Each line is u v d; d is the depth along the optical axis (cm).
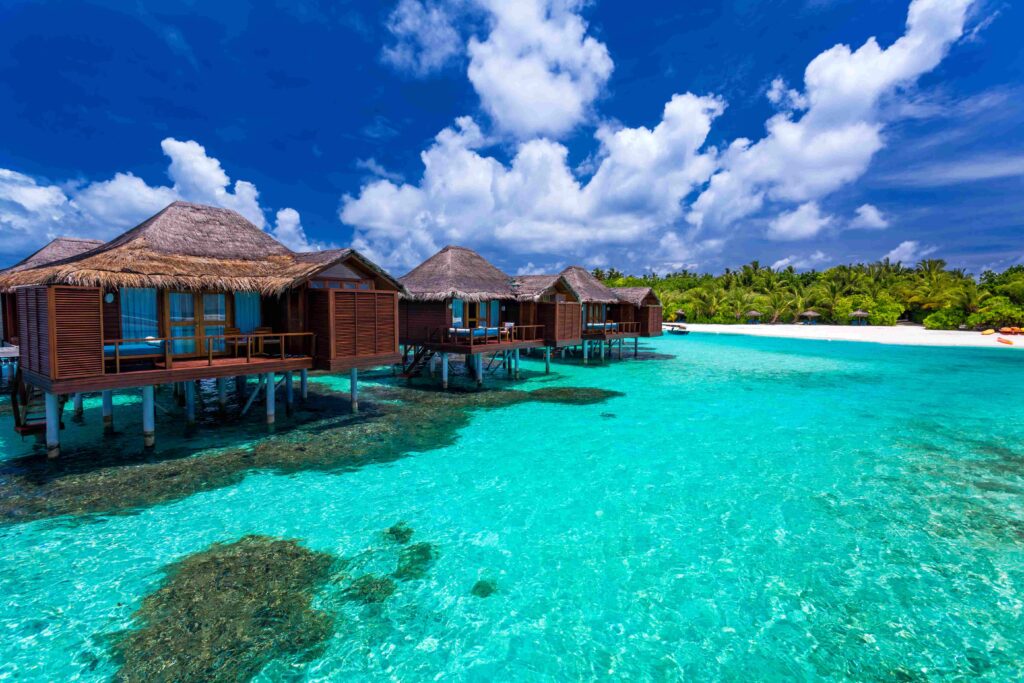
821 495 1084
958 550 856
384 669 584
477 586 749
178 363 1380
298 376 2542
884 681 568
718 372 2895
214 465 1220
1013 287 5478
